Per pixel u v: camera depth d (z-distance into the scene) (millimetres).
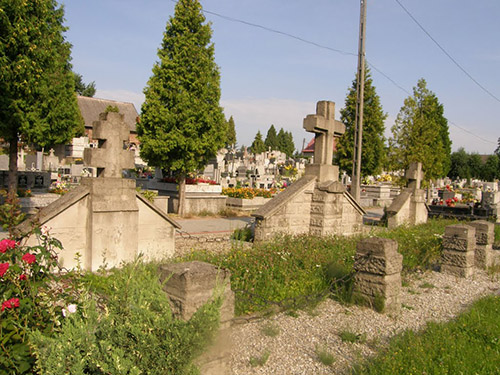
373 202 29109
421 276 9211
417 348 5000
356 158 17875
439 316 6699
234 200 20000
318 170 11883
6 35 14117
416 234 12750
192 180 20016
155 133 17188
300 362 4703
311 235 11273
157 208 8695
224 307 3828
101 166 7711
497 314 6613
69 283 4320
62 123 18000
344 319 6219
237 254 7984
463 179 66438
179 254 9469
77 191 7566
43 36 15492
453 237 9508
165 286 3830
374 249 6715
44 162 27656
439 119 46469
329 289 7152
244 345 5023
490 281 9250
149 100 16969
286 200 11023
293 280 7250
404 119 25672
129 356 3148
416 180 17094
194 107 17094
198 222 16438
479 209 21031
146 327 3236
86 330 3191
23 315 3529
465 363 4758
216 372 3643
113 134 7809
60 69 19750
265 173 37312
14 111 15453
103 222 7660
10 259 4082
